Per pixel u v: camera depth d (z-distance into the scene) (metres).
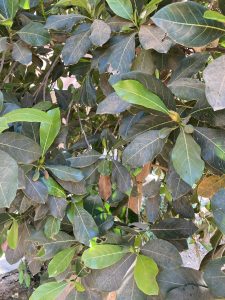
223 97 0.45
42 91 1.02
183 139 0.56
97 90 1.03
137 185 0.91
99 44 0.65
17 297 2.29
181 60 0.68
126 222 0.89
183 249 0.79
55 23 0.72
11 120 0.55
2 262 2.67
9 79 1.11
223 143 0.57
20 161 0.62
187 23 0.52
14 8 0.73
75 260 0.79
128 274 0.68
